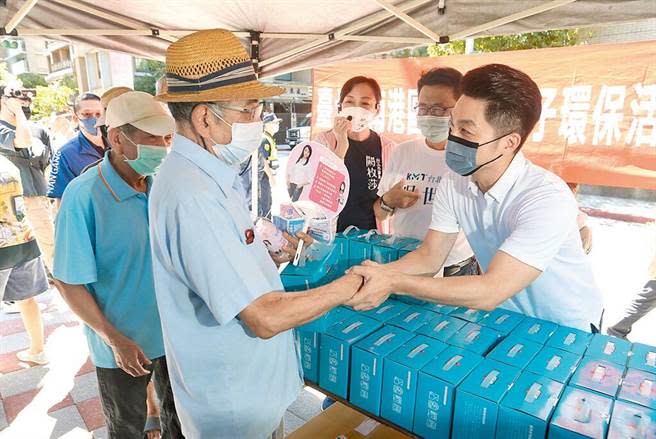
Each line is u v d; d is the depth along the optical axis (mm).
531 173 1330
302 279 1387
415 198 2451
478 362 1100
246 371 1177
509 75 1229
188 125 1071
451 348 1171
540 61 2705
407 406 1096
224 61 1002
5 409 2406
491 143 1257
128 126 1495
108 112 1519
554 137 2752
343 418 1569
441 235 1563
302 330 1309
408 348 1167
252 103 1078
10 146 3129
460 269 2348
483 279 1196
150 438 2178
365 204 2814
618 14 1844
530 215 1237
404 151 2615
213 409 1187
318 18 2604
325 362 1272
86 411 2391
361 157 2818
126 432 1788
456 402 994
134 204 1595
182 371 1174
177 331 1141
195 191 995
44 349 2855
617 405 913
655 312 3789
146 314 1688
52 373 2740
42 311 3637
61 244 1496
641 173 2523
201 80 989
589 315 1456
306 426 1529
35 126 3414
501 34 2188
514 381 1013
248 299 1002
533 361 1101
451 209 1541
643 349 1163
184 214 983
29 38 2342
